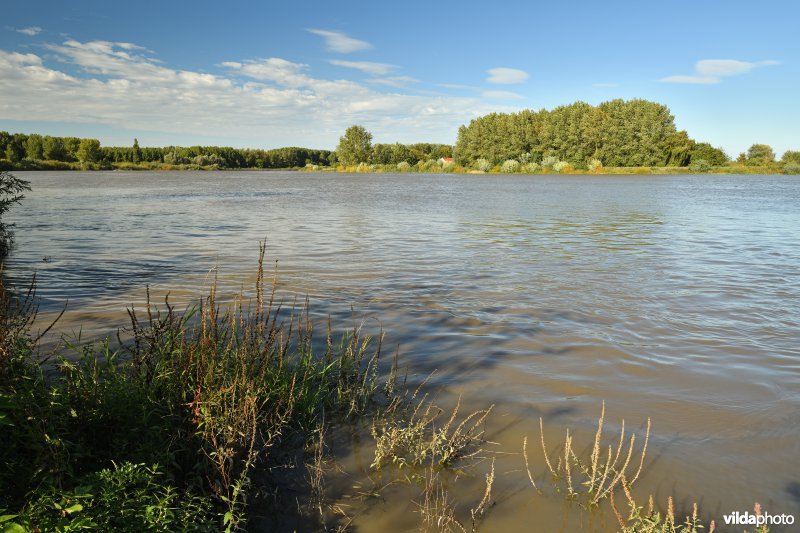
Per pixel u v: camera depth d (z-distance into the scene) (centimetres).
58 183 5328
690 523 335
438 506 358
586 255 1344
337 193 4144
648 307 852
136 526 285
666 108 9131
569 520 344
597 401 516
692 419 479
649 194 3978
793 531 331
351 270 1137
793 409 498
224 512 345
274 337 497
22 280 1002
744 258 1301
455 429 460
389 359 624
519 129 10012
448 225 2011
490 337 703
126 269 1122
